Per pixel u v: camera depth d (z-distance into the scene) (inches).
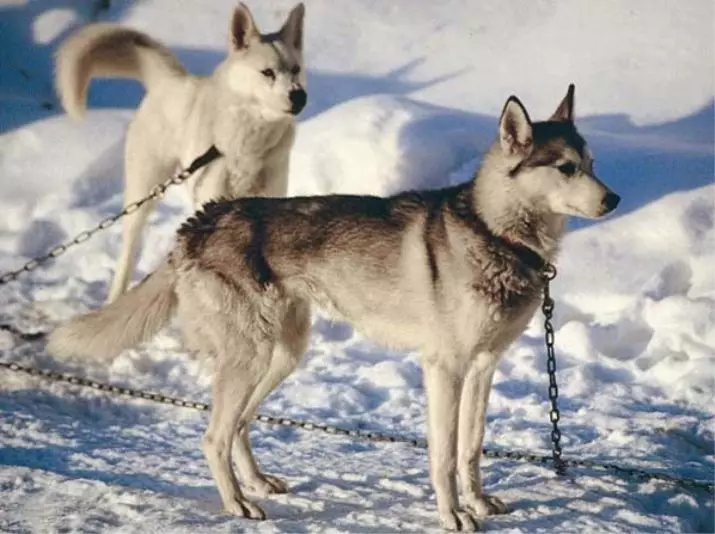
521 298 667.4
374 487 739.4
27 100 1469.0
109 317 710.5
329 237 685.3
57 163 1331.2
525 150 658.2
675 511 709.9
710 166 1200.2
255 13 1630.2
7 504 691.4
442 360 667.4
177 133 1081.4
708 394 908.6
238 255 684.7
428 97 1419.8
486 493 717.9
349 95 1439.5
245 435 727.1
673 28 1489.9
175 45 1574.8
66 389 920.3
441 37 1544.0
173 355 988.6
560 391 927.0
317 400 909.2
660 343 989.8
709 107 1368.1
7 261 1179.9
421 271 666.2
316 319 1058.7
